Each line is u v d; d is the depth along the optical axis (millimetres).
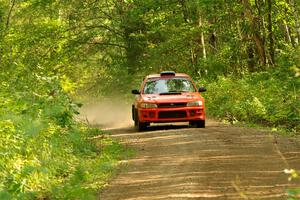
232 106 31531
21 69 31812
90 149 19281
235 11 50000
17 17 52844
